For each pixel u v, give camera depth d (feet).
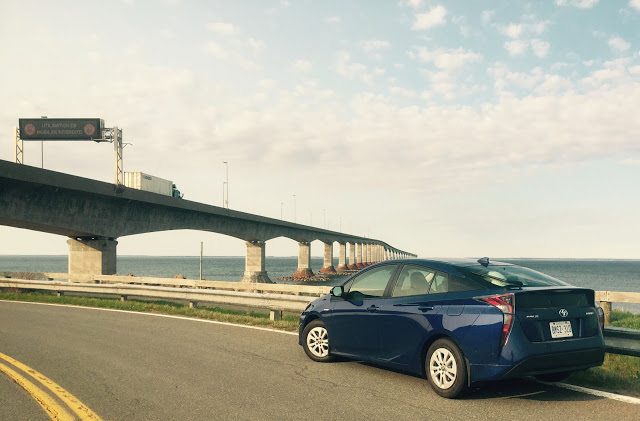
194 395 20.54
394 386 21.84
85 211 117.19
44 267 611.47
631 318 46.03
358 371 24.53
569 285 20.66
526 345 18.39
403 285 23.06
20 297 65.00
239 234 213.05
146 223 142.10
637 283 281.95
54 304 57.88
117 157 125.18
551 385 21.58
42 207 105.70
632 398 19.70
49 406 19.19
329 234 387.75
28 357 27.89
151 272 429.38
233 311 50.14
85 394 20.74
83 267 123.24
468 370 19.36
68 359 27.32
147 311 50.06
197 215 175.11
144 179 138.41
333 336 25.66
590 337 19.66
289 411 18.48
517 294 18.72
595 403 19.12
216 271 458.91
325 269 421.59
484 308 19.29
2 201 96.89
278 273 449.06
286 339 33.30
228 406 19.11
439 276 21.65
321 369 24.97
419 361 21.36
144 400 19.89
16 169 93.30
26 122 127.65
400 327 22.08
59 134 126.21
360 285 25.96
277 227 261.03
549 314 19.07
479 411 18.30
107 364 26.11
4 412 18.54
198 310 48.08
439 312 20.54
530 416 17.67
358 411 18.44
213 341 32.60
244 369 24.95
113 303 55.42
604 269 655.76
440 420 17.38
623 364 24.94
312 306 27.35
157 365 25.82
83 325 40.16
